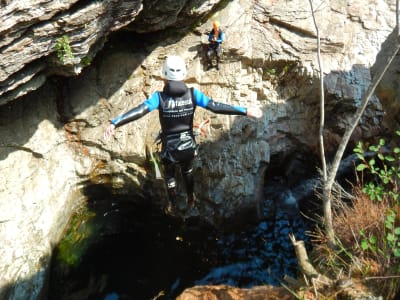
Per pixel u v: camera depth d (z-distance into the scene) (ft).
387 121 19.80
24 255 20.52
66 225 24.38
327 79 26.37
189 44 26.45
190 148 14.43
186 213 25.34
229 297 15.55
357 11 29.14
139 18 22.86
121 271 24.66
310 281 14.12
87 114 24.59
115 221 26.30
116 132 24.81
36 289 20.47
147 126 25.14
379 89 19.10
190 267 24.97
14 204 21.07
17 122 22.12
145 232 26.45
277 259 24.68
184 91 13.55
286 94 27.53
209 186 25.17
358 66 27.04
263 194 27.02
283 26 27.78
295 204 27.20
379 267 13.85
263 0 28.22
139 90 25.53
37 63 18.62
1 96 18.39
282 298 14.65
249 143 25.88
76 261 23.94
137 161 24.98
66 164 24.18
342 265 14.98
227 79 26.58
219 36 25.04
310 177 27.91
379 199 14.51
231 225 25.68
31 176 22.24
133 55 25.73
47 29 16.81
